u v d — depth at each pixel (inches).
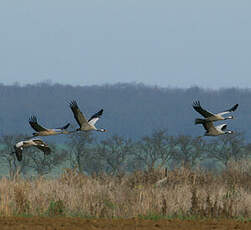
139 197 706.2
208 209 663.1
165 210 661.3
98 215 658.2
